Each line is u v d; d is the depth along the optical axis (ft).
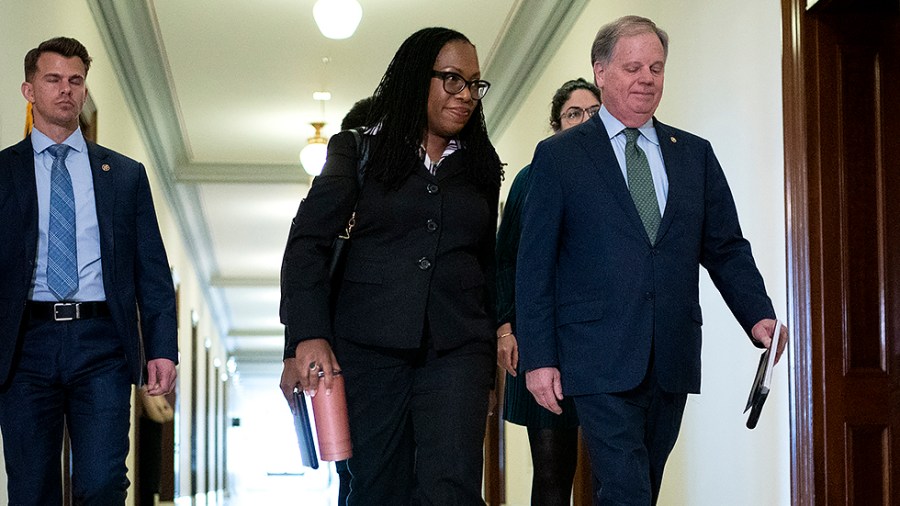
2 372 12.05
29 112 16.99
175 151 44.93
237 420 139.44
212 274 71.05
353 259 10.43
